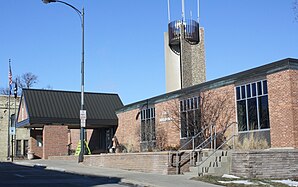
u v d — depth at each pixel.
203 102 26.42
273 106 21.22
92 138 45.03
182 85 38.12
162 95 31.22
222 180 16.23
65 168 23.86
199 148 22.72
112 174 19.58
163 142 30.56
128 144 36.09
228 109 24.38
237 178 16.83
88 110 39.12
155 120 32.16
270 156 17.80
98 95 41.41
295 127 20.06
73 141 47.66
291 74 20.44
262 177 17.47
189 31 39.19
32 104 37.34
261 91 22.19
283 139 20.47
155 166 20.16
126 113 37.78
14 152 57.41
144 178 17.44
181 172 19.48
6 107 58.50
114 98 41.75
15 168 25.91
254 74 22.55
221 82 25.06
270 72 21.56
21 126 39.75
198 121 26.61
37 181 17.34
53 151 36.94
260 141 21.02
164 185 15.01
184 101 28.64
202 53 39.78
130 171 21.41
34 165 27.83
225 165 18.16
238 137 23.19
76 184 16.19
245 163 17.45
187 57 38.97
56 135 37.25
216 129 25.08
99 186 15.49
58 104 38.41
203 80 39.28
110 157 24.27
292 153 18.33
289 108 20.28
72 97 39.94
